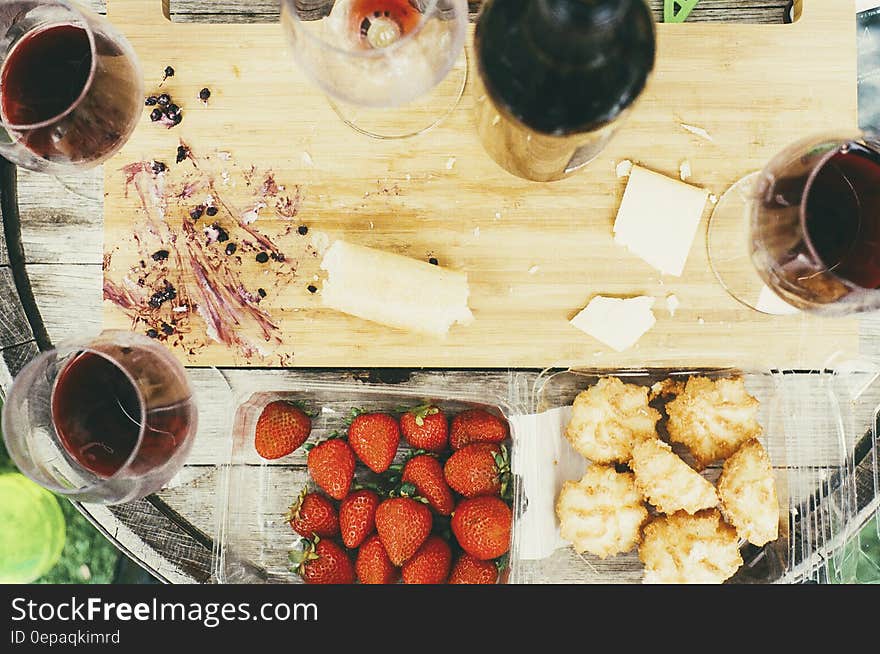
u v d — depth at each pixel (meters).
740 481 0.96
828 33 0.94
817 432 1.01
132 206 0.98
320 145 0.96
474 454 0.98
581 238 0.97
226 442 1.01
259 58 0.95
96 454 0.85
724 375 0.99
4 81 0.84
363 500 0.99
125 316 0.99
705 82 0.95
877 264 0.80
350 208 0.97
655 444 0.97
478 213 0.97
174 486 1.04
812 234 0.83
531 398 1.01
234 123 0.96
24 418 0.86
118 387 0.87
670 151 0.96
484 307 0.98
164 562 1.04
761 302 0.97
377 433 0.98
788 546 1.01
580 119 0.72
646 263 0.97
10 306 1.01
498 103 0.75
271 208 0.97
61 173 0.92
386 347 0.98
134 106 0.88
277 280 0.98
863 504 1.01
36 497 1.25
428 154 0.96
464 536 0.98
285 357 0.99
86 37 0.84
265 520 1.04
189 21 0.98
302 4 0.90
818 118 0.95
